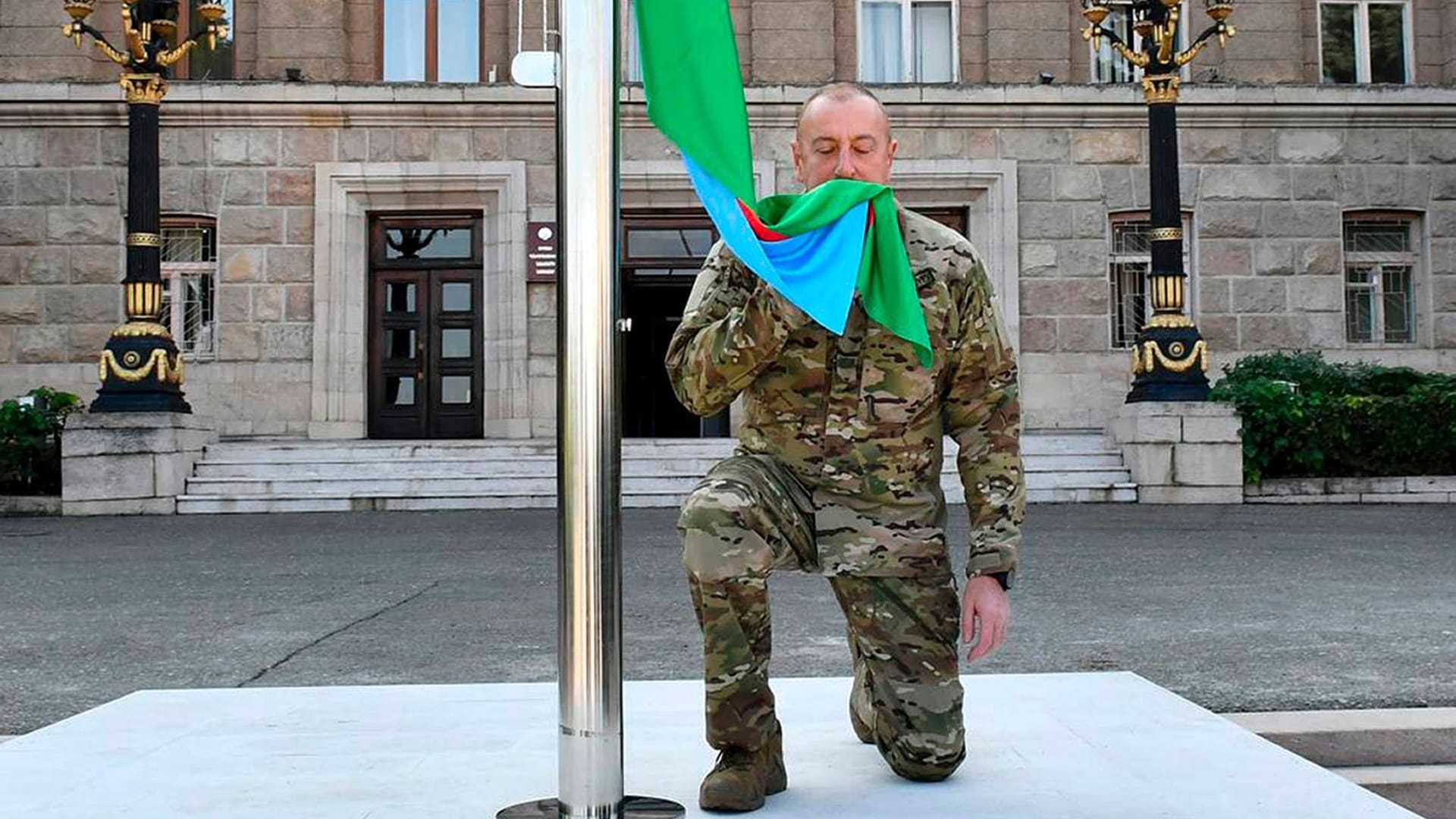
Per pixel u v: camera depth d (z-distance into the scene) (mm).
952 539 9609
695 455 14555
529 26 17984
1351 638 5410
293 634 5887
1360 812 2543
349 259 17391
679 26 2312
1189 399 14031
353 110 17172
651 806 2537
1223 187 17828
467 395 17859
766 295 2537
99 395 14031
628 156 17453
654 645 5477
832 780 2811
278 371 17141
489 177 17281
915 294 2533
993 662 4934
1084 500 13844
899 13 18562
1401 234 18375
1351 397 14305
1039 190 17688
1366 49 18828
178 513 13352
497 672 4898
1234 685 4398
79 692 4629
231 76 17922
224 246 17172
